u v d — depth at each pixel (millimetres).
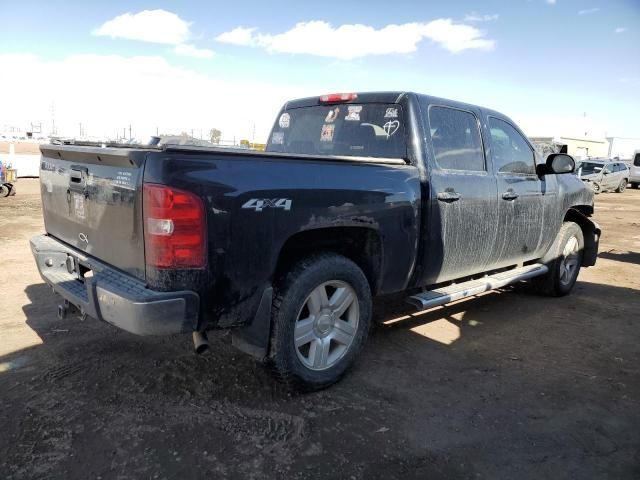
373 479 2514
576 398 3475
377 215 3475
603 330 4918
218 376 3520
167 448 2682
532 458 2754
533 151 5309
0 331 4199
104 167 2990
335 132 4434
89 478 2426
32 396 3164
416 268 3924
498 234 4656
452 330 4727
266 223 2895
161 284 2645
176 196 2582
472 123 4508
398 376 3693
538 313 5398
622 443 2939
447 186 4039
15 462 2525
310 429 2924
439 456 2732
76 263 3426
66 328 4301
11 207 12156
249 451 2688
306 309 3312
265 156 2947
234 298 2844
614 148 56812
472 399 3395
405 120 3959
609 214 16750
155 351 3887
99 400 3146
